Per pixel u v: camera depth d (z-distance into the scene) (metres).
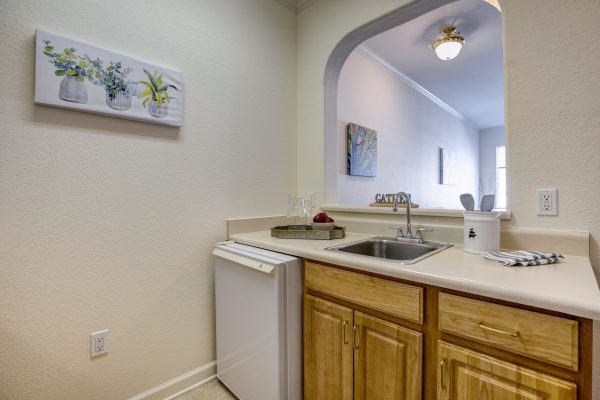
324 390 1.32
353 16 1.88
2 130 1.12
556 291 0.77
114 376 1.40
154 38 1.51
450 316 0.95
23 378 1.18
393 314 1.09
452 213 1.50
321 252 1.30
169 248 1.58
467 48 3.00
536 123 1.23
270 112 2.06
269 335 1.35
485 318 0.88
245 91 1.91
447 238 1.52
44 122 1.20
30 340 1.19
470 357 0.91
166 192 1.56
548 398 0.78
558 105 1.18
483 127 6.48
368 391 1.17
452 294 0.95
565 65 1.16
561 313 0.76
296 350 1.39
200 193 1.70
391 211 1.74
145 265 1.50
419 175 4.04
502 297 0.83
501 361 0.86
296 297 1.38
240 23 1.89
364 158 2.93
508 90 1.29
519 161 1.27
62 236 1.25
